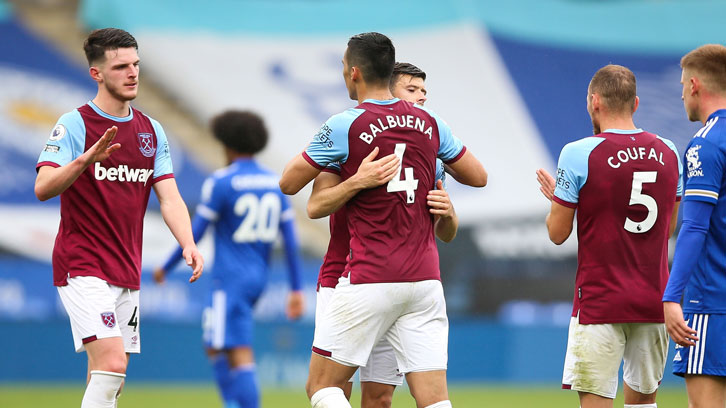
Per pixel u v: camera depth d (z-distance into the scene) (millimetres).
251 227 23938
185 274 43250
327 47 52125
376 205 14844
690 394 15086
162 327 41281
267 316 42875
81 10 49219
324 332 15133
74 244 16266
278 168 50219
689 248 14531
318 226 46438
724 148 14500
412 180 14953
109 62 16375
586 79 53688
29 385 39344
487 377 43406
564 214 16094
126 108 16859
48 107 47844
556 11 54281
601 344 15758
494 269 47219
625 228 15727
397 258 14789
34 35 48500
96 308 15945
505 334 43844
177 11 51125
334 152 14969
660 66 54062
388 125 14930
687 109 15422
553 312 46625
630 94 16109
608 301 15695
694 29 54656
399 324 15188
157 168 17359
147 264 43500
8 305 42375
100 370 15703
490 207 49219
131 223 16750
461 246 47625
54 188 15102
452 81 53062
